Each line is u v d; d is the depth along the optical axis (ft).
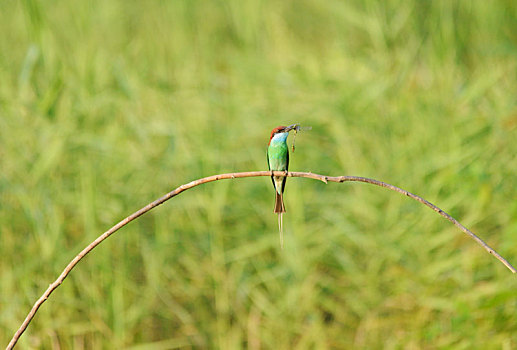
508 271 35.45
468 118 43.68
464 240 38.24
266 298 37.37
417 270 37.68
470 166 39.78
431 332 34.45
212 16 61.00
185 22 56.85
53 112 37.68
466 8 51.98
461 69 49.52
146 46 54.13
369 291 37.37
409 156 42.04
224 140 43.21
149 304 35.83
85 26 47.80
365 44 55.06
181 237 38.88
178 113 44.73
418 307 36.27
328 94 47.42
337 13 54.39
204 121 44.60
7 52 45.37
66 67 42.09
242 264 37.99
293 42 59.11
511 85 47.19
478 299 34.86
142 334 36.14
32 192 35.63
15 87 41.57
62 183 37.65
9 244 35.24
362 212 40.09
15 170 36.42
